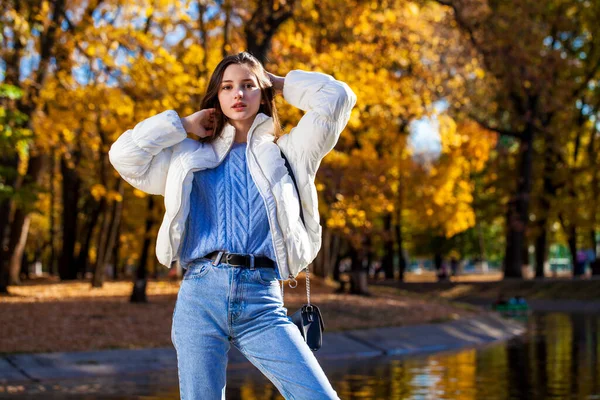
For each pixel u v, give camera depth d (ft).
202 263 11.69
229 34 63.57
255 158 11.87
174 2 58.59
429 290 132.87
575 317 89.45
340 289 79.05
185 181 11.76
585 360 45.44
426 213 118.32
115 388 34.45
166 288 89.61
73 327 48.08
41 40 65.41
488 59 86.17
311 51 58.39
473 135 104.68
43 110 71.82
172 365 42.27
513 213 130.31
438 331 58.80
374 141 87.45
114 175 94.43
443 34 78.84
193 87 55.83
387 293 86.22
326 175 70.28
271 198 11.70
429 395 32.14
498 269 317.42
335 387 34.53
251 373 40.11
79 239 174.40
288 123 55.16
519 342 58.29
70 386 35.35
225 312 11.47
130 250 168.66
